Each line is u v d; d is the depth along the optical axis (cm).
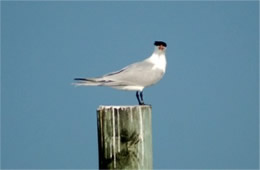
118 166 1080
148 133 1100
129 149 1080
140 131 1085
